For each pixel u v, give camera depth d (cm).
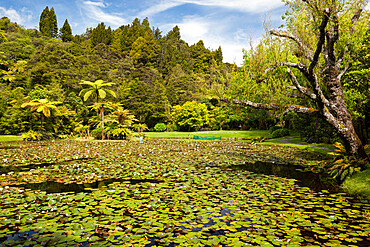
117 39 9612
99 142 2289
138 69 7069
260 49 952
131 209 474
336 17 723
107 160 1092
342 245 338
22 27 8962
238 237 359
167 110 4509
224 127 4325
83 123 4031
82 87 4875
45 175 787
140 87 4656
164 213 454
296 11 890
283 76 1009
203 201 525
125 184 667
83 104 4147
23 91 3778
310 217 446
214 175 796
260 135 2850
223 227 391
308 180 764
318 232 376
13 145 1895
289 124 3042
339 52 868
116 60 7912
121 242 341
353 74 966
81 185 672
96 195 565
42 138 2669
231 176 785
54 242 335
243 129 4056
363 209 493
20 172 823
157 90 5072
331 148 1470
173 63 8244
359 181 684
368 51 893
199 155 1277
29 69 4541
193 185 663
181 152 1392
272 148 1647
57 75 4650
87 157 1194
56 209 467
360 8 811
